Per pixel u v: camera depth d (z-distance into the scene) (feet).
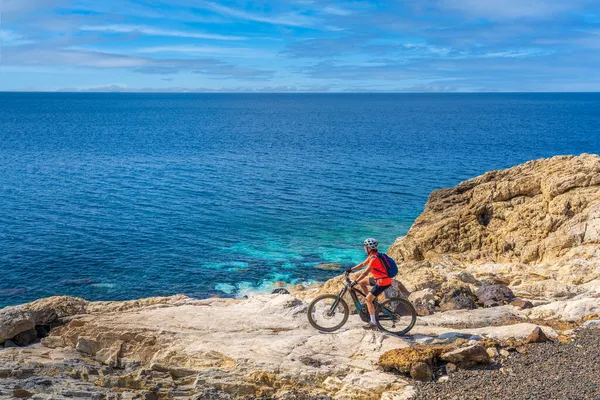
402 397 34.04
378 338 40.81
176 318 45.78
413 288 59.52
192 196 185.88
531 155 300.40
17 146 330.13
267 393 36.01
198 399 35.12
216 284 105.29
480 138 407.85
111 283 105.29
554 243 75.15
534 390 32.63
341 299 42.47
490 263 79.61
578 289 57.52
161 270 112.78
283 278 108.68
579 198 77.36
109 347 42.34
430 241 87.76
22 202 170.50
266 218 156.97
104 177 222.07
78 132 447.01
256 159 285.23
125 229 142.82
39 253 121.49
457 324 46.62
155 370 39.01
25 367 39.29
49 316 46.42
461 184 97.40
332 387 35.88
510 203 86.79
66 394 35.01
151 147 337.52
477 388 33.99
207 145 353.51
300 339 40.93
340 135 437.99
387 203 177.47
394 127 537.65
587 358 36.63
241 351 39.58
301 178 224.74
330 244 132.16
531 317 48.60
